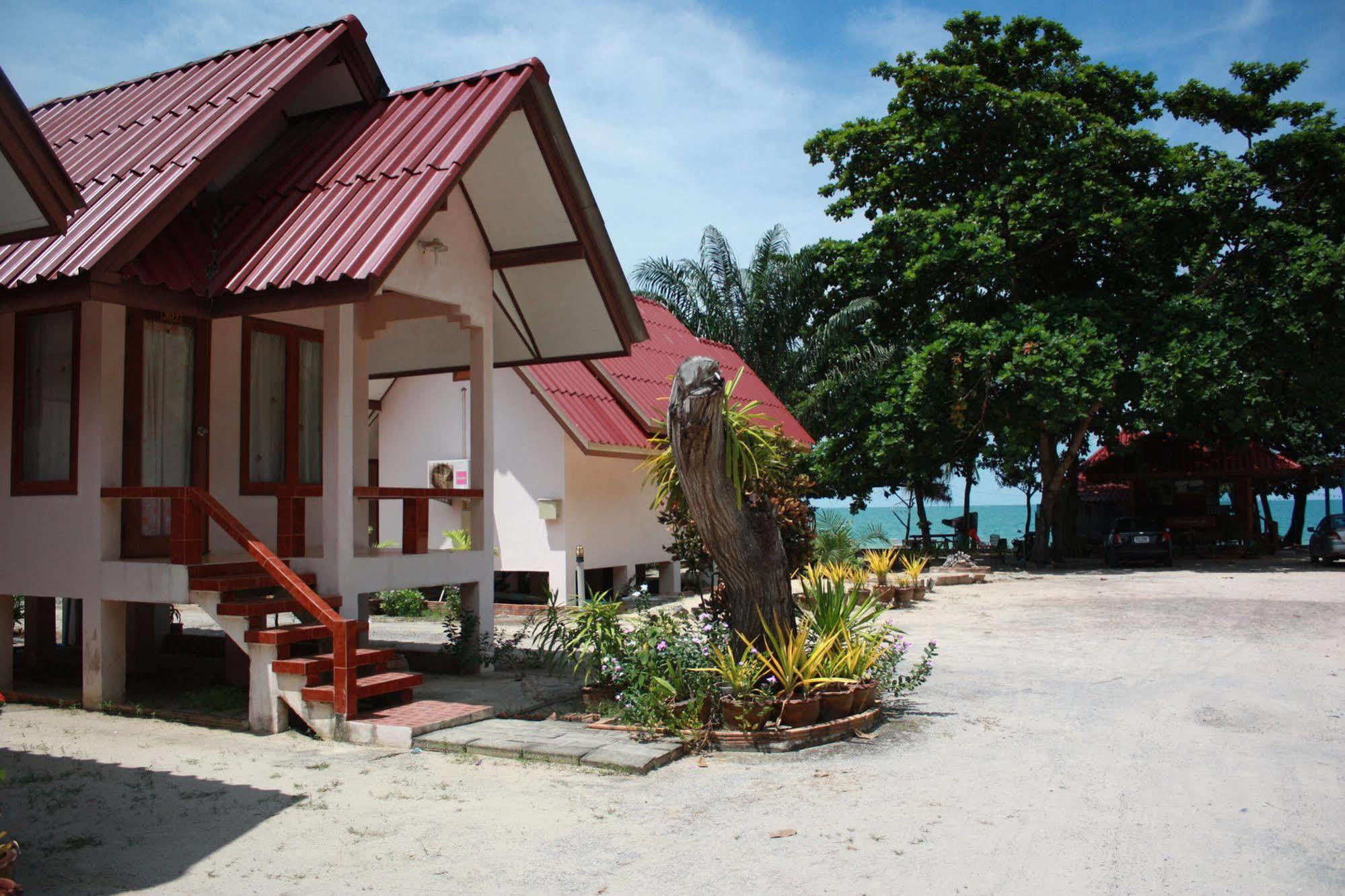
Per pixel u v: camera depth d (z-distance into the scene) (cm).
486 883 518
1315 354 2662
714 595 987
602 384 2083
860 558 2133
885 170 2994
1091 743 792
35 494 1022
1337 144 2700
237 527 905
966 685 1050
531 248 1223
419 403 2078
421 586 1110
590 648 1047
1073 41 2933
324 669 884
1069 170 2648
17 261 902
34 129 639
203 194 1050
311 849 572
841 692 830
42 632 1227
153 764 762
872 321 3206
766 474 941
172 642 1377
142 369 1034
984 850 552
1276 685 1030
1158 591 2080
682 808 637
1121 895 490
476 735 816
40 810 649
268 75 1130
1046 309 2659
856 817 612
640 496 2148
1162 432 3409
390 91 1237
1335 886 500
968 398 2712
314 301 895
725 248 3625
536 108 1128
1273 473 3541
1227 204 2669
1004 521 14600
